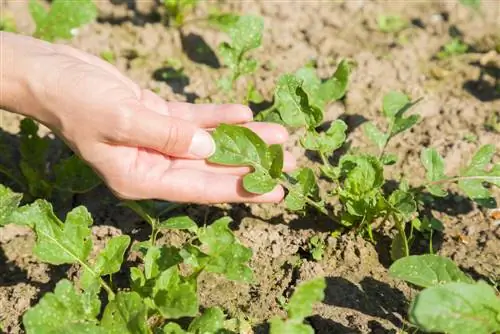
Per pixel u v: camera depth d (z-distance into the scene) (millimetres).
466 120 782
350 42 866
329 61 838
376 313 636
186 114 683
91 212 709
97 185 719
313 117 676
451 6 904
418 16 900
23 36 650
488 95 809
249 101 801
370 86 810
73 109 608
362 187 658
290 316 542
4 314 637
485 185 731
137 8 898
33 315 572
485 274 662
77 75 606
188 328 589
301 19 890
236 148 646
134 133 606
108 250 617
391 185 726
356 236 679
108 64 681
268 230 689
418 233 692
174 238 681
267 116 721
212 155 641
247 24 763
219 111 679
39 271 665
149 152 638
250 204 708
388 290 651
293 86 673
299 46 854
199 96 806
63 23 757
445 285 556
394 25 886
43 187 708
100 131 610
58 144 759
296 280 656
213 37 859
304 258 673
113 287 653
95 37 855
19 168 741
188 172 634
